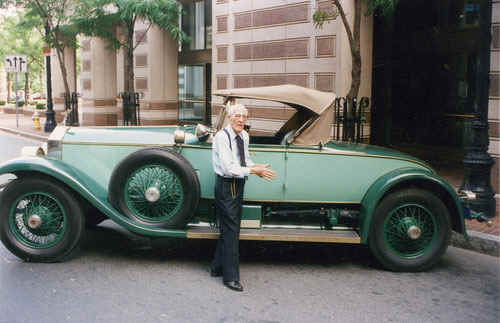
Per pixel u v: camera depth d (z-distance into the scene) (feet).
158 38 61.16
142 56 62.95
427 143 48.73
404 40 46.29
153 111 62.13
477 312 14.60
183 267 17.85
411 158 18.85
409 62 47.16
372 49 40.88
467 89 44.52
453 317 14.21
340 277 17.34
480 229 22.03
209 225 18.38
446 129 47.09
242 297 15.24
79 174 18.10
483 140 24.14
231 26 46.68
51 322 13.25
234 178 15.87
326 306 14.74
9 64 69.87
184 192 17.51
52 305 14.35
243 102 32.09
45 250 17.83
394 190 18.03
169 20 49.19
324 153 18.10
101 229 22.68
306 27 39.34
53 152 19.30
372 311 14.47
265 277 17.11
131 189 17.75
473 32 42.78
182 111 63.52
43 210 17.84
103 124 75.51
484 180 24.14
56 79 85.05
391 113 48.03
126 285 15.99
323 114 18.06
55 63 84.74
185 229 17.85
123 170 17.48
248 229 18.03
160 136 19.15
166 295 15.24
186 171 17.39
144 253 19.35
